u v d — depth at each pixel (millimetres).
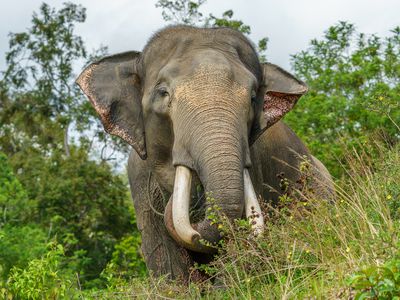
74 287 8508
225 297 6820
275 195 9500
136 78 8633
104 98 8570
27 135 41250
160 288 7395
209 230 7125
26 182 31625
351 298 5703
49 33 42062
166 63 8242
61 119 39875
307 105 14633
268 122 8383
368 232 6605
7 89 41875
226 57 8125
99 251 29891
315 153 13383
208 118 7504
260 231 6914
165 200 8633
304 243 6805
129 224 31141
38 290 8094
